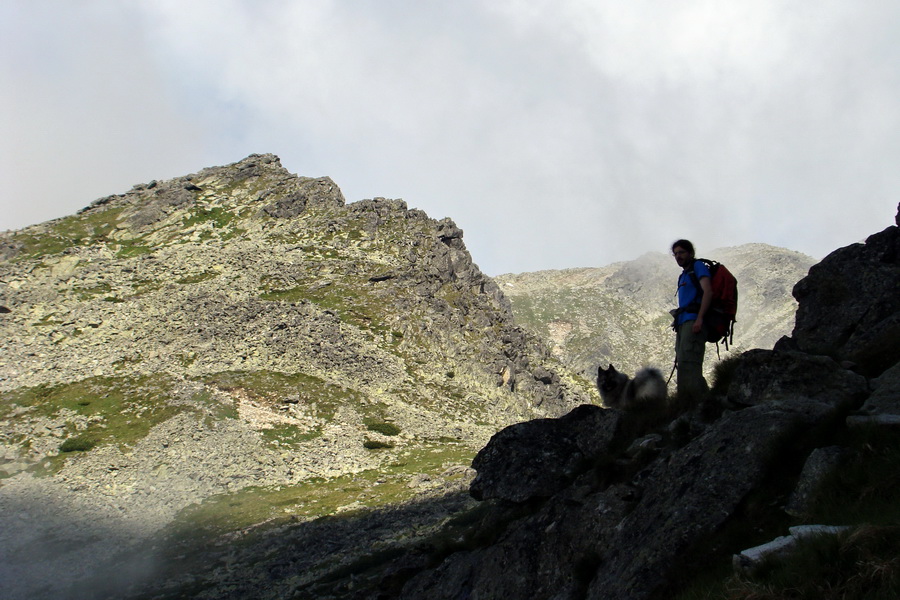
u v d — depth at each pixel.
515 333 131.38
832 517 8.08
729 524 9.45
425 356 111.69
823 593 6.92
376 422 88.12
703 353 13.42
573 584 11.59
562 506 13.71
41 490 65.00
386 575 18.86
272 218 158.25
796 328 14.39
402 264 135.88
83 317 111.44
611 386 15.49
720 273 13.37
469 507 52.78
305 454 76.44
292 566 45.56
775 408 10.45
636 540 10.55
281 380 93.88
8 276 131.00
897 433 8.56
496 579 13.92
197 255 140.12
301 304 114.31
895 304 12.91
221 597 41.62
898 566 6.58
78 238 152.12
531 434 16.22
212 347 100.69
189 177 178.75
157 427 77.94
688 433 12.35
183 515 60.97
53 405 84.19
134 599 43.84
